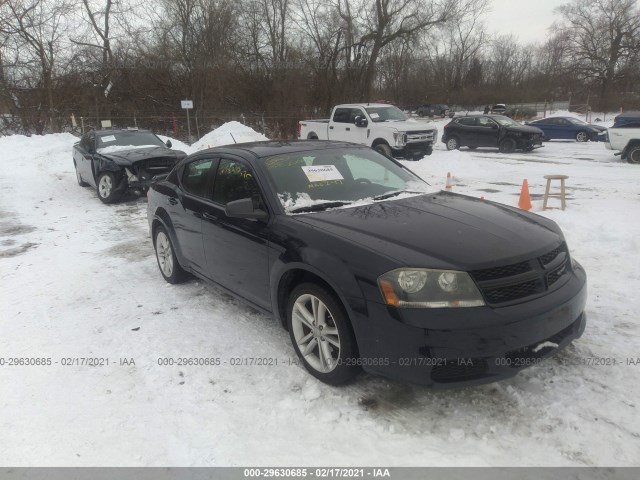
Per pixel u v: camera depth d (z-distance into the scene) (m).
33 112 24.70
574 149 20.97
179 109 28.92
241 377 3.52
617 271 5.34
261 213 3.70
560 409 2.98
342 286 3.00
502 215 3.63
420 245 3.01
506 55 69.44
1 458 2.81
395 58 35.75
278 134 29.28
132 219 9.12
